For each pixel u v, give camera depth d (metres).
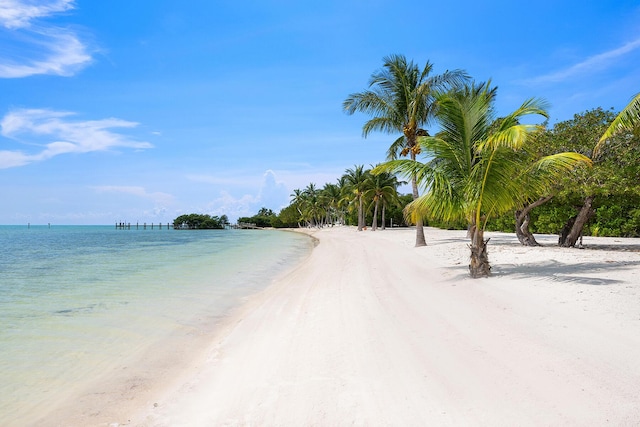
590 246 18.88
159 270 17.88
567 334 5.23
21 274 16.81
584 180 15.17
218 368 5.57
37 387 5.26
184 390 4.94
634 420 3.21
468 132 10.13
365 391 4.13
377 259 17.23
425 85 21.66
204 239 56.16
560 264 11.56
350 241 35.31
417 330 6.01
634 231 26.86
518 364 4.43
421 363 4.73
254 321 8.07
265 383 4.66
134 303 10.49
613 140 14.63
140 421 4.23
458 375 4.30
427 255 17.25
